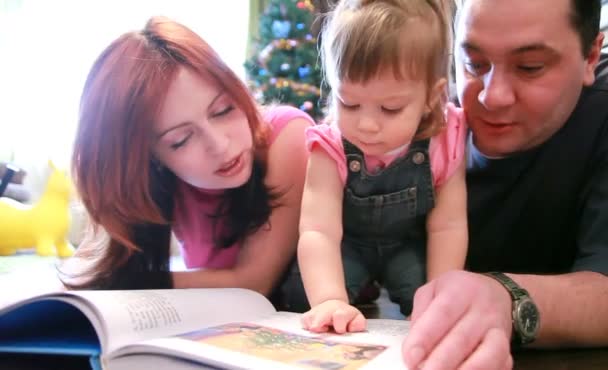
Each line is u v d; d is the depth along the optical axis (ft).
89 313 1.83
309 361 1.57
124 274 3.05
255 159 2.99
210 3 9.47
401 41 2.16
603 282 2.18
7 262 6.14
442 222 2.64
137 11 9.14
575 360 1.98
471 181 3.21
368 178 2.62
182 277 3.05
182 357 1.60
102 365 1.65
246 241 3.14
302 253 2.51
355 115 2.29
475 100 2.62
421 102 2.31
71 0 9.07
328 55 2.42
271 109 3.38
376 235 2.88
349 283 2.93
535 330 1.87
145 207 2.85
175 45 2.63
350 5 2.38
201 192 3.13
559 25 2.28
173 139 2.65
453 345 1.47
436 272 2.55
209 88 2.64
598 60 2.95
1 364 1.86
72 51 9.12
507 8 2.25
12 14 9.10
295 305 3.19
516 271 3.47
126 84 2.58
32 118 9.12
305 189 2.68
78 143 2.75
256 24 9.61
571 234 3.15
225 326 2.02
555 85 2.43
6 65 9.12
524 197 3.09
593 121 2.90
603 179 2.81
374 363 1.56
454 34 2.67
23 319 1.99
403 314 3.10
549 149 2.94
